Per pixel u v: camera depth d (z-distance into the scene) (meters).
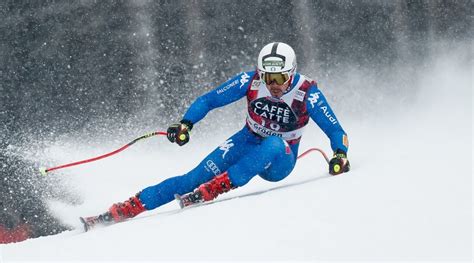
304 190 14.17
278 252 10.59
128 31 42.06
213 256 10.73
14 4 40.88
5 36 39.97
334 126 16.86
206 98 17.31
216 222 12.52
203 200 15.73
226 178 15.70
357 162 18.39
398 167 14.73
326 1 45.72
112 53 40.84
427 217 11.20
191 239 11.69
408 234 10.68
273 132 17.36
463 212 11.16
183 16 43.41
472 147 15.57
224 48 43.69
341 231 11.12
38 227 25.61
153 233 12.44
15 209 26.34
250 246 10.94
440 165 14.07
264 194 14.67
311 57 44.66
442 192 12.20
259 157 15.75
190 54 42.66
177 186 16.59
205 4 44.16
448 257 9.85
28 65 38.81
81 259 11.53
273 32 45.00
